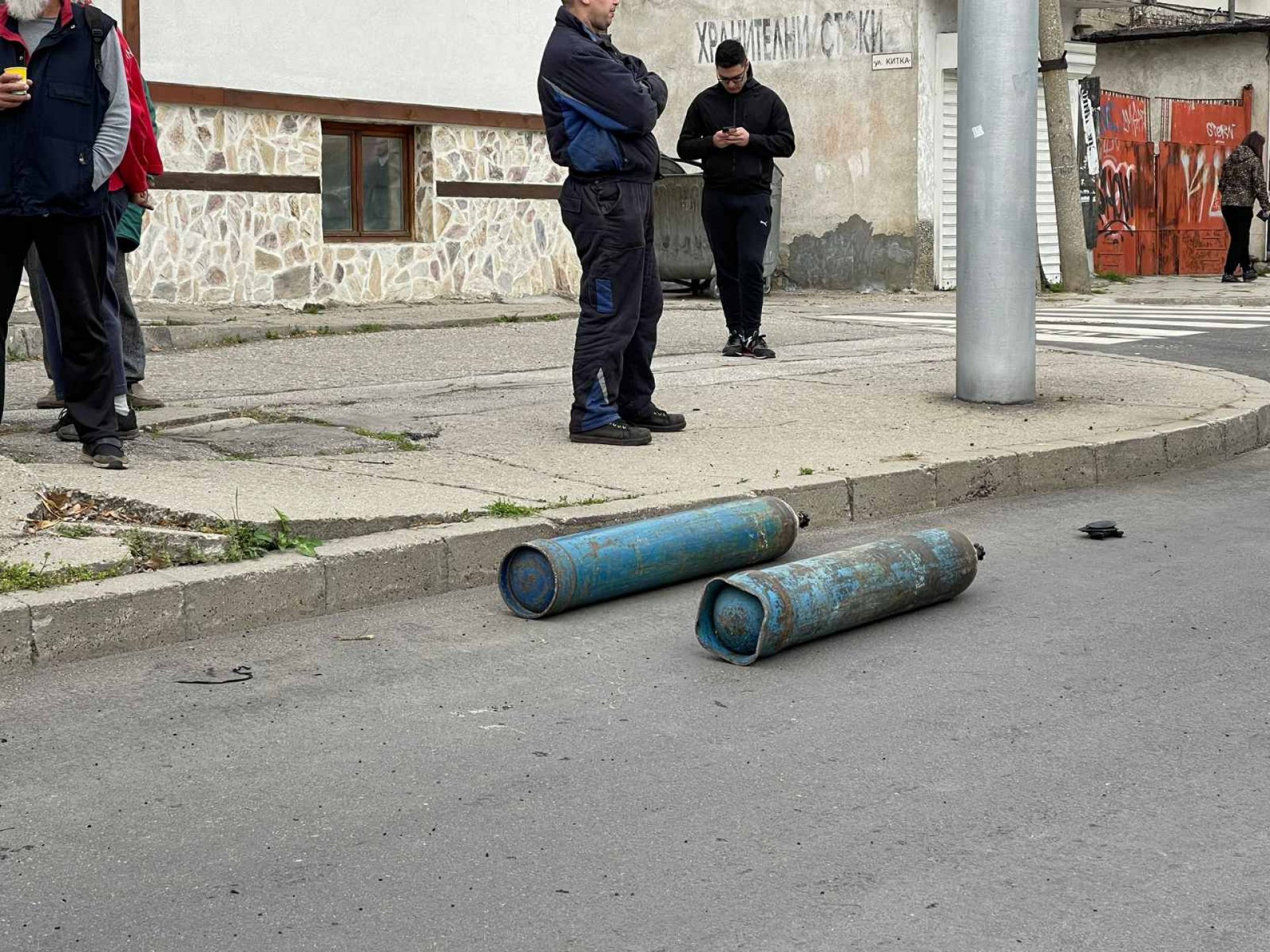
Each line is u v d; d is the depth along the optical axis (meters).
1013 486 7.07
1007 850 3.24
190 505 5.36
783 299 18.17
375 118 14.15
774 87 19.73
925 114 18.89
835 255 19.55
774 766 3.73
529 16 15.52
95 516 5.34
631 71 7.00
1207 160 24.19
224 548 5.01
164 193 12.59
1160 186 23.89
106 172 5.91
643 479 6.33
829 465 6.71
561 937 2.86
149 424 7.35
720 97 10.23
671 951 2.80
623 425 7.16
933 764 3.74
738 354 10.59
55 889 3.06
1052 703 4.20
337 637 4.79
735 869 3.15
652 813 3.45
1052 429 7.77
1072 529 6.40
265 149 13.34
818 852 3.23
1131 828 3.35
